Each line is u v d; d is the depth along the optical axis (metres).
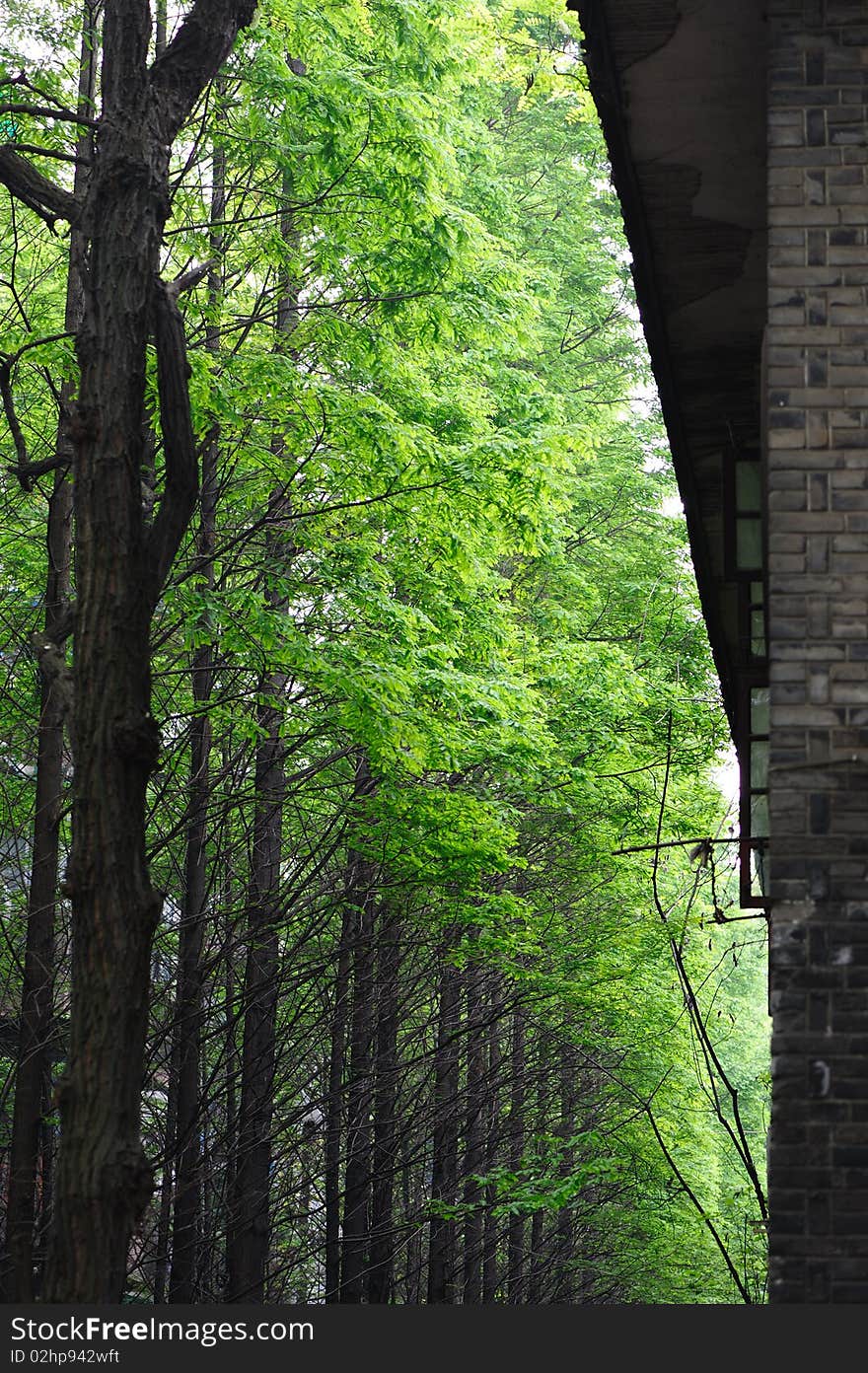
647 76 5.55
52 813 11.37
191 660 12.39
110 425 6.34
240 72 10.88
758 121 5.73
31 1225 9.57
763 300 6.84
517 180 19.20
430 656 11.87
